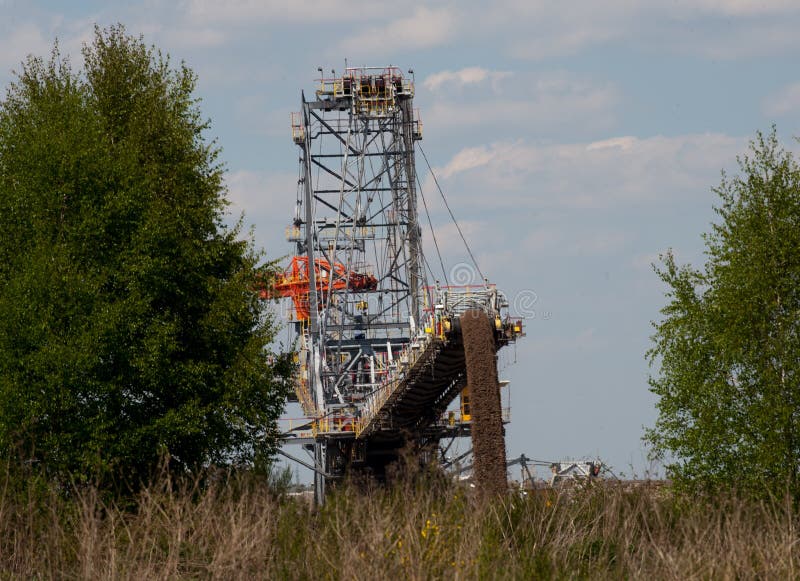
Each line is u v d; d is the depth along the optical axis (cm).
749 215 12575
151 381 12812
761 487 11356
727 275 12550
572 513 8075
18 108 14012
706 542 6894
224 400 13712
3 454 11581
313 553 7144
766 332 12231
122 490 12144
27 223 12825
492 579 6494
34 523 7819
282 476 9462
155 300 13800
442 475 8088
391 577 6231
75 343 12000
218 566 6800
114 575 6650
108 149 13525
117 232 13075
